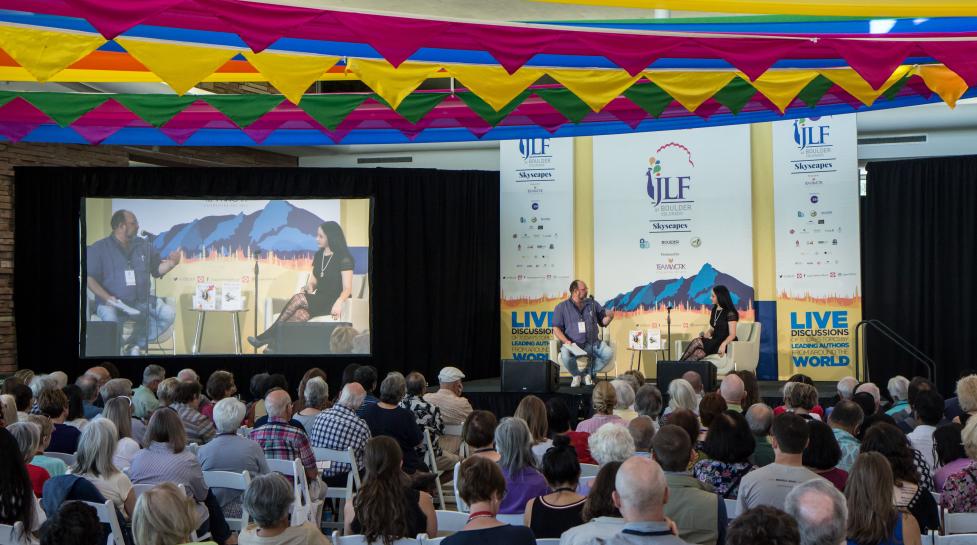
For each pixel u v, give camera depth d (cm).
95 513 297
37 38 562
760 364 1309
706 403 572
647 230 1333
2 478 397
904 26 695
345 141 907
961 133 1302
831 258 1292
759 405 539
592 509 350
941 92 753
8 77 766
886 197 1284
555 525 379
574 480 387
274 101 826
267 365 1310
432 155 1442
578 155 1365
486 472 344
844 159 1292
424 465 653
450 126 900
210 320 1295
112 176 1268
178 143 891
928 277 1270
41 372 1245
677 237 1326
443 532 554
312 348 1311
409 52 559
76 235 1254
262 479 340
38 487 465
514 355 1360
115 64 788
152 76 819
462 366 1380
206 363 1295
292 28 526
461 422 780
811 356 1296
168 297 1285
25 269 1232
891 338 1220
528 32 593
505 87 702
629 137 1341
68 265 1252
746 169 1311
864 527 339
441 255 1380
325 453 591
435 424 723
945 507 440
